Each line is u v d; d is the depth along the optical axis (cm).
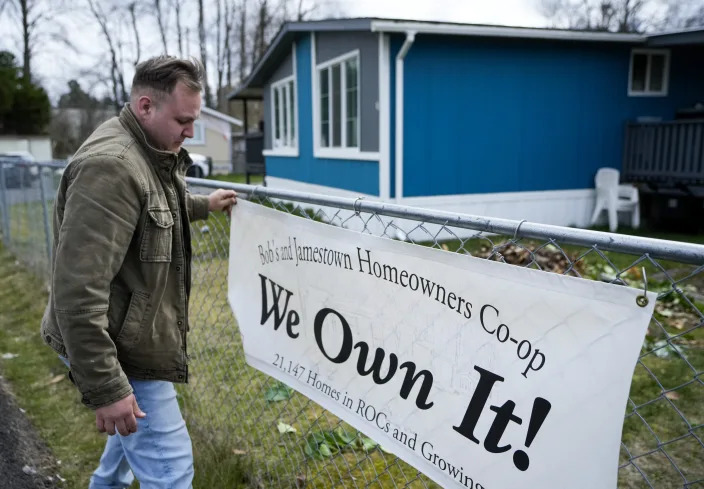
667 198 909
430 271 147
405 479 247
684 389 330
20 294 580
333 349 184
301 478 246
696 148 870
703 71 1036
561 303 118
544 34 859
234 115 4228
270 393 306
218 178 2214
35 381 374
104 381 152
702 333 420
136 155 163
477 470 137
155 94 166
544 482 123
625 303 108
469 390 139
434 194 863
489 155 891
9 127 2909
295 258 199
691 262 103
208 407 311
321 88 1071
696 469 255
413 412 155
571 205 961
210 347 365
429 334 149
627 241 112
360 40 879
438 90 845
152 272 169
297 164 1218
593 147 965
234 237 235
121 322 169
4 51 3231
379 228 643
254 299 224
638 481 250
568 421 118
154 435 186
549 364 121
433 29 795
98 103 4062
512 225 133
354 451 263
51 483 263
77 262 148
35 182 612
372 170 873
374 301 166
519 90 895
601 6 3409
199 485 244
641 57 985
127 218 156
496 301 131
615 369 110
